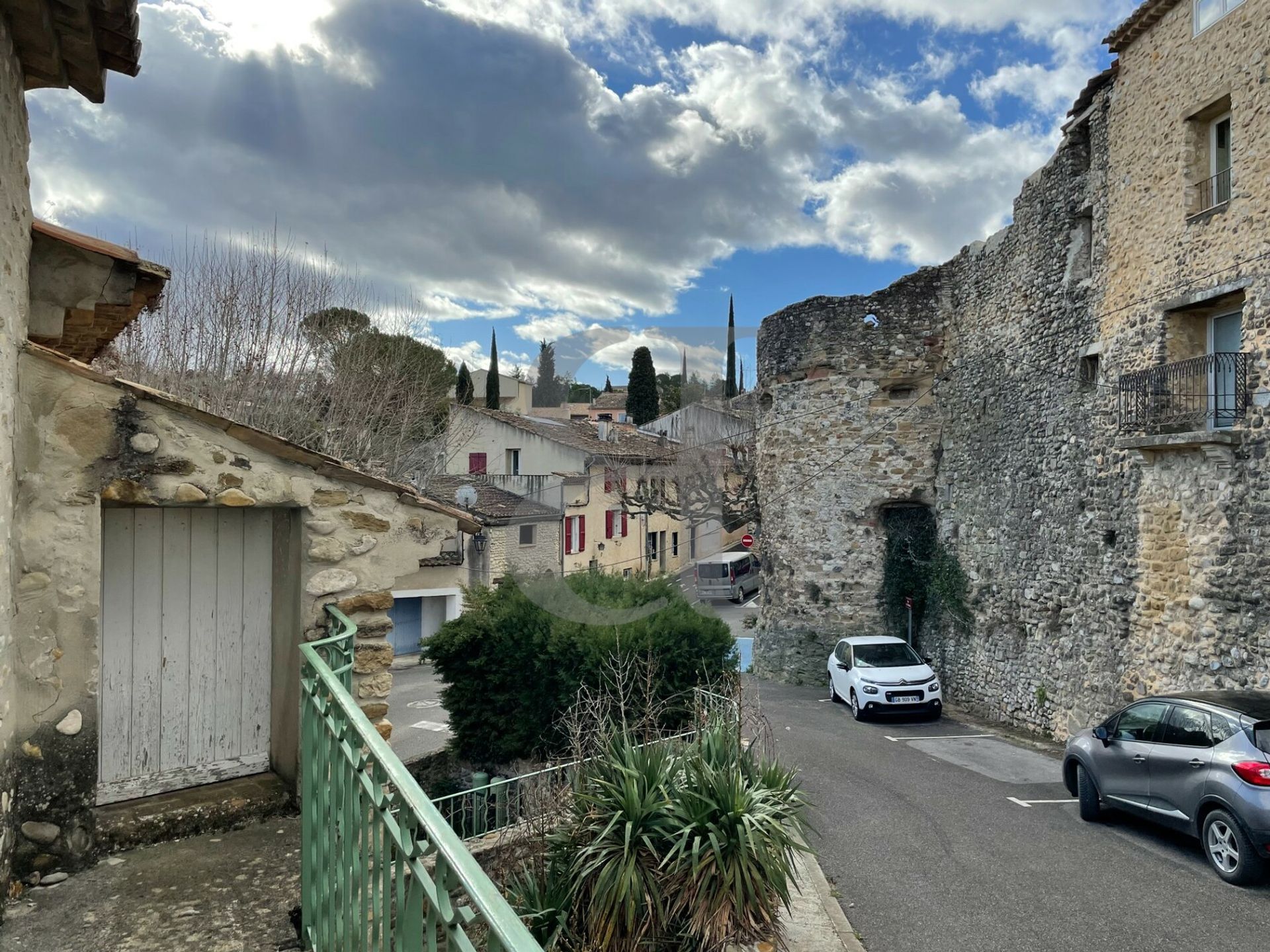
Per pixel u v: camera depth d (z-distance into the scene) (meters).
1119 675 9.40
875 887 5.64
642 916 4.01
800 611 15.49
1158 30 8.65
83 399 3.17
